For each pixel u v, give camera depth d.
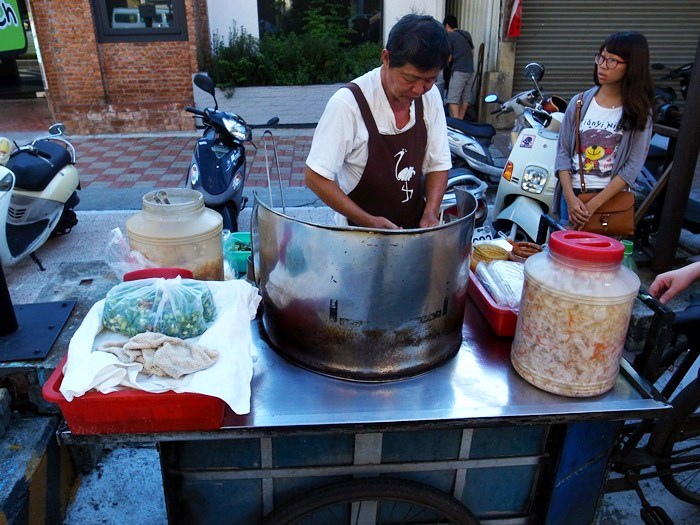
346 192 1.96
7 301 1.95
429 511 1.85
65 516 2.21
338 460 1.73
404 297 1.49
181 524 1.79
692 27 8.31
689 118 3.54
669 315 1.61
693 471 2.46
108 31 8.24
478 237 2.74
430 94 1.89
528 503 1.88
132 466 2.44
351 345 1.54
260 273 1.73
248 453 1.69
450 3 11.12
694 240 4.58
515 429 1.73
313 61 8.66
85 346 1.34
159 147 7.58
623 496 2.45
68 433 1.35
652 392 1.55
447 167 2.00
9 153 3.81
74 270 2.37
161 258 1.80
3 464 1.92
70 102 8.41
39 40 8.06
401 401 1.50
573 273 1.45
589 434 1.73
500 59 8.45
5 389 2.00
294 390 1.53
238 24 8.94
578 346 1.47
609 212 3.11
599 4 8.23
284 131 8.46
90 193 5.71
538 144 3.93
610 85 2.97
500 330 1.80
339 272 1.46
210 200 3.93
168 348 1.33
